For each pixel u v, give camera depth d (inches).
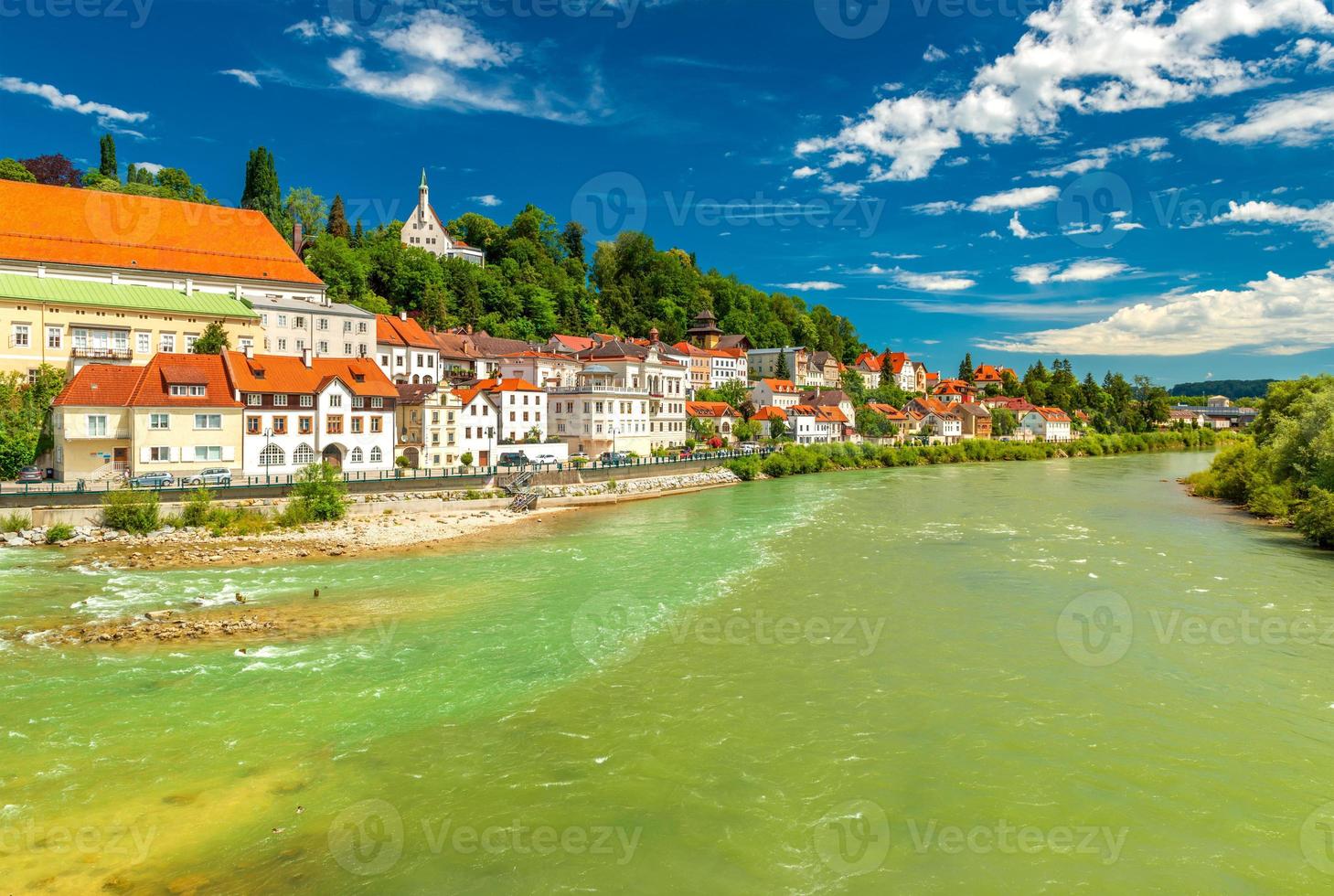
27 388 2613.2
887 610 1366.9
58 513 1978.3
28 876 606.9
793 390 6107.3
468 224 7559.1
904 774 794.8
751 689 1005.8
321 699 959.6
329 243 5147.6
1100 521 2438.5
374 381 2883.9
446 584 1557.6
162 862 629.6
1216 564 1753.2
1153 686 1021.8
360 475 2669.8
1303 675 1061.1
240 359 2650.1
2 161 4940.9
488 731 882.1
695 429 4662.9
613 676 1051.9
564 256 7854.3
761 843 676.7
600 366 4468.5
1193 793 764.0
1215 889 622.2
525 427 3629.4
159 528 2041.1
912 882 627.5
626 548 1956.2
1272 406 3759.8
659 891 612.4
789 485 3666.3
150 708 924.6
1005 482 3887.8
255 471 2544.3
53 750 813.9
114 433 2327.8
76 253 3137.3
